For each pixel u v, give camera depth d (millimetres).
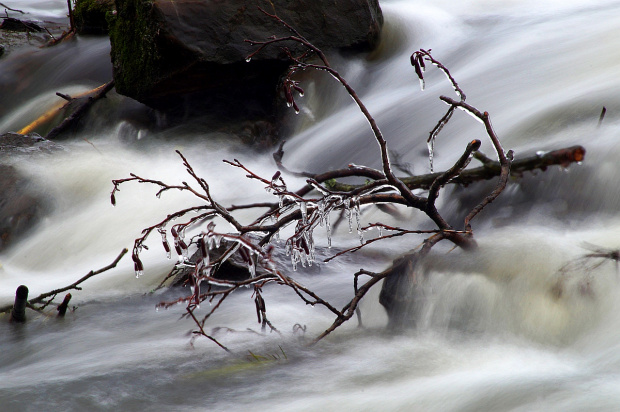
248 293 7309
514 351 5102
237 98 15000
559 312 5262
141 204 11617
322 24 15023
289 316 6488
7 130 17391
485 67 13750
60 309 7273
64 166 12984
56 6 29359
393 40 16312
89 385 5195
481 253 5953
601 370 4621
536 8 16734
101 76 18156
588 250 5730
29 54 19656
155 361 5605
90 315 7289
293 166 13164
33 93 18500
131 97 14961
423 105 12812
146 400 4918
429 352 5297
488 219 7410
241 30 14125
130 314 7215
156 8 13648
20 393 5094
